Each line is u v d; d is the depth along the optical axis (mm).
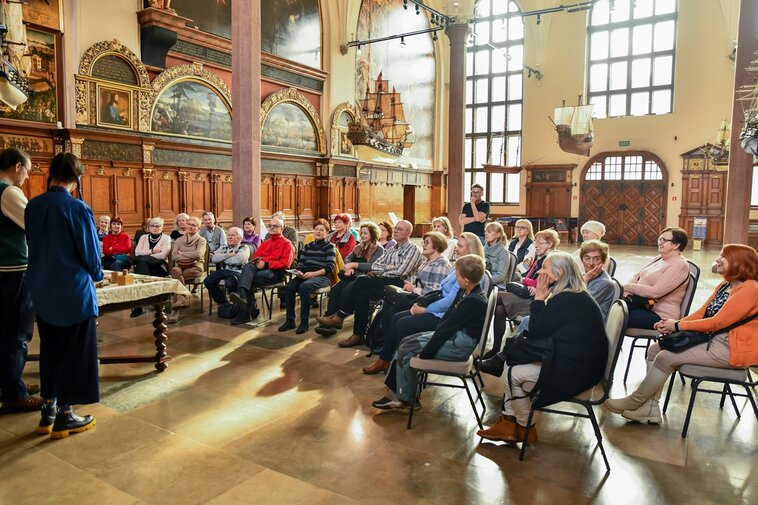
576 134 19266
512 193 24406
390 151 19766
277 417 3910
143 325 6562
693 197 20641
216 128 13984
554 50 22828
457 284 4539
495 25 24328
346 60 18266
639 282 4809
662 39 21172
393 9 20891
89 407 4059
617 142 21953
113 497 2852
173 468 3160
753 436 3646
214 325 6672
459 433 3674
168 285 4816
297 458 3291
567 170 22812
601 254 4355
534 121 23438
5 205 3656
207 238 8516
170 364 5098
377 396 4340
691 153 20453
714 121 20141
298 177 16922
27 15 9961
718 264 3613
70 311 3379
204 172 13672
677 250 4555
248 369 4980
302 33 16625
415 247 5910
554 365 3250
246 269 6816
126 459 3266
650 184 21438
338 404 4168
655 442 3551
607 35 22172
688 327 3582
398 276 5824
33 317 3977
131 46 11766
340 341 5941
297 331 6301
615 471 3156
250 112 8461
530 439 3520
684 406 4203
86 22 10922
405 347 3928
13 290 3793
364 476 3082
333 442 3514
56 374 3488
